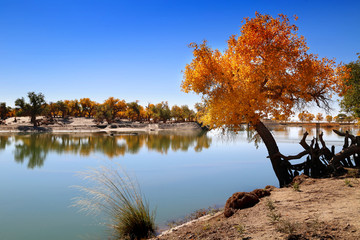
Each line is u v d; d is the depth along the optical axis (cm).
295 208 524
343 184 712
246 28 1216
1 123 9725
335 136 5231
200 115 1484
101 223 852
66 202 1193
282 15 1191
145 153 3206
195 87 1264
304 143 1104
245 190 1350
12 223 921
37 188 1516
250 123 1278
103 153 3212
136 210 722
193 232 523
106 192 774
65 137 5891
